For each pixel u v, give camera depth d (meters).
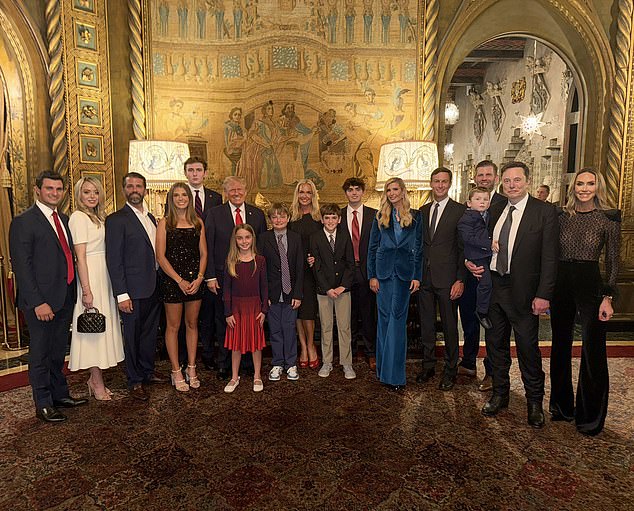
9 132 5.19
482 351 4.92
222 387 3.97
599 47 5.86
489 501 2.43
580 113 6.25
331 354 4.25
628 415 3.43
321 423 3.30
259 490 2.53
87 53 5.27
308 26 5.70
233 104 5.72
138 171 4.97
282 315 4.14
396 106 5.82
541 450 2.94
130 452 2.92
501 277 3.35
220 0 5.60
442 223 3.92
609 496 2.47
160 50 5.53
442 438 3.09
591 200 3.15
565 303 3.25
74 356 3.54
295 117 5.79
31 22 4.93
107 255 3.60
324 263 4.16
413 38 5.73
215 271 4.10
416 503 2.41
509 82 12.63
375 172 5.90
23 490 2.54
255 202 5.82
